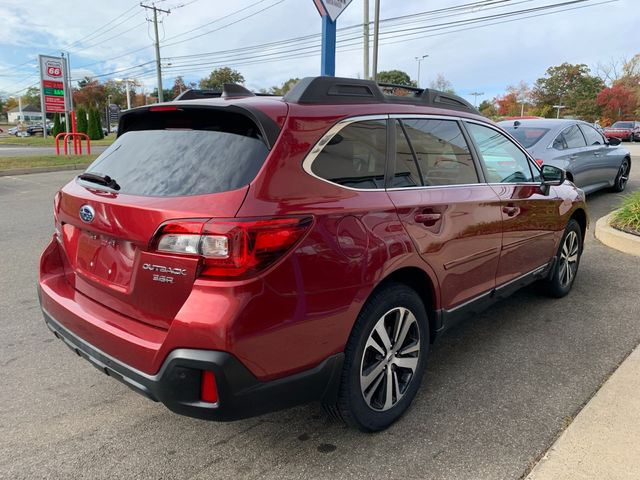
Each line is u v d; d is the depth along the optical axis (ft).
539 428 9.23
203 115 8.47
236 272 6.86
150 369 7.30
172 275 7.19
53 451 8.66
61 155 72.69
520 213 12.32
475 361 11.84
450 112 11.25
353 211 8.08
